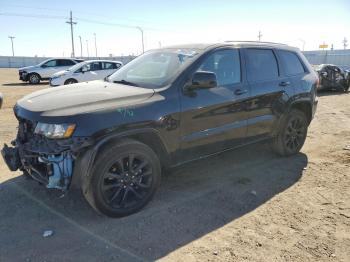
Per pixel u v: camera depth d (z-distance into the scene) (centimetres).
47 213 390
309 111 597
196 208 405
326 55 5750
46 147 350
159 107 385
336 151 625
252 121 493
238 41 502
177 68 423
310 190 458
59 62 2375
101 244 333
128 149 368
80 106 358
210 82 403
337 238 348
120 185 373
